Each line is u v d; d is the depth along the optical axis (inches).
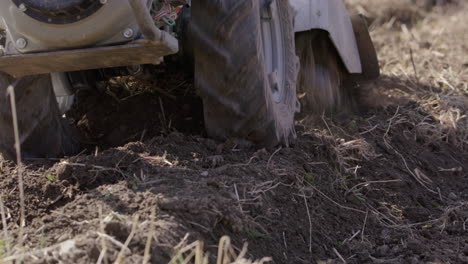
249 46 138.0
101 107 171.0
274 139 146.9
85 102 173.2
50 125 147.1
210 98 142.0
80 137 163.9
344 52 195.6
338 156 158.7
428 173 177.6
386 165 171.6
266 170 138.4
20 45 120.5
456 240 142.3
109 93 173.3
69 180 129.0
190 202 114.3
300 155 152.1
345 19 204.5
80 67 126.7
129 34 117.6
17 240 111.8
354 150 167.5
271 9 157.9
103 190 122.6
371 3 373.7
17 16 118.5
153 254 102.0
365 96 223.0
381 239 139.7
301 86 193.6
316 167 151.6
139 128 164.2
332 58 199.8
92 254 100.3
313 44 196.1
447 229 147.9
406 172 173.2
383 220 147.5
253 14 138.9
